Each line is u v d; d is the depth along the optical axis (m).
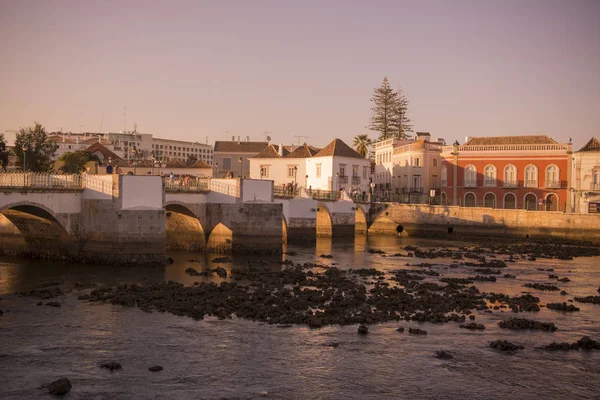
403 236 87.50
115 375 22.73
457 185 93.50
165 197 50.41
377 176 116.06
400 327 29.33
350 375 23.17
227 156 106.00
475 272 48.34
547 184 87.94
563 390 22.16
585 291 40.09
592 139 86.75
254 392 21.47
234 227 55.19
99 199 45.53
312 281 40.69
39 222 46.62
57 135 151.62
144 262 45.59
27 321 29.30
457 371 23.77
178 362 24.16
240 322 29.70
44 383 21.81
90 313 30.91
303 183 92.94
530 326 29.88
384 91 128.38
